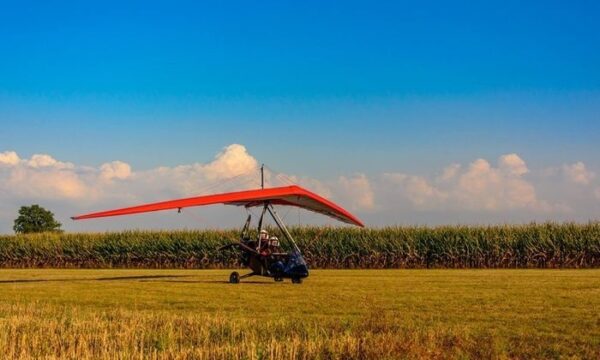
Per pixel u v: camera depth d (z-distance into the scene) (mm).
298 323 13703
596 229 38781
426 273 31953
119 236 45719
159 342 11867
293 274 25047
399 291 20766
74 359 11023
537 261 39625
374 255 41156
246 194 25438
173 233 44688
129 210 25297
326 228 42062
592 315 14844
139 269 42469
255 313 15711
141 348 11570
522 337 12125
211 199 25219
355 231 41656
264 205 26484
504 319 14266
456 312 15422
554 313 15180
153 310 16578
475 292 20125
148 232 45344
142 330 13008
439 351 10930
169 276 31453
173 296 19906
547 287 21688
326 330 12844
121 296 20031
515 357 10727
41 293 21141
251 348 11273
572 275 28781
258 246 25812
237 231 43875
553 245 39000
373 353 10844
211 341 12203
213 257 44281
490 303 17094
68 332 12992
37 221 79375
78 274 34062
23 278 29969
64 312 15609
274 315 15281
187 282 26219
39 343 12156
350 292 20656
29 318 14430
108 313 15297
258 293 20641
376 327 12938
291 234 41969
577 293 19578
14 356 11305
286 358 10875
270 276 25438
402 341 11469
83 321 13953
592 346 11414
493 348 11148
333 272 33906
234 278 25562
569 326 13312
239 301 18328
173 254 44594
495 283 23641
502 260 40000
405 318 14461
